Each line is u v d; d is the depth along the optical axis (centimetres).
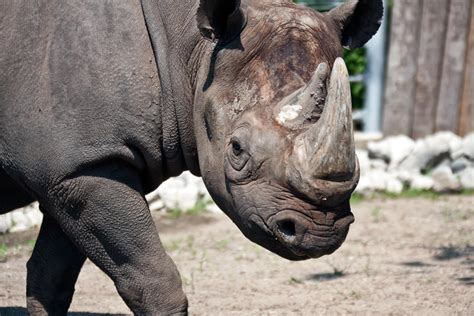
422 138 2364
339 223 845
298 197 844
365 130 2602
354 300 1384
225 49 911
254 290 1458
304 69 878
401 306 1341
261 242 885
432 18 2344
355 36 965
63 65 946
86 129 945
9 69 960
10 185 1072
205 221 1970
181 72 961
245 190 871
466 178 2259
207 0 899
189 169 1004
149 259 966
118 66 944
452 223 1923
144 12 965
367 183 2192
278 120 857
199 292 1442
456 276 1516
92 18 951
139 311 975
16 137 964
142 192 980
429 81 2355
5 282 1495
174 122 966
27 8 964
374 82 2595
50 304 1106
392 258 1655
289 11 916
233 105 897
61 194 966
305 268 1605
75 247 1096
